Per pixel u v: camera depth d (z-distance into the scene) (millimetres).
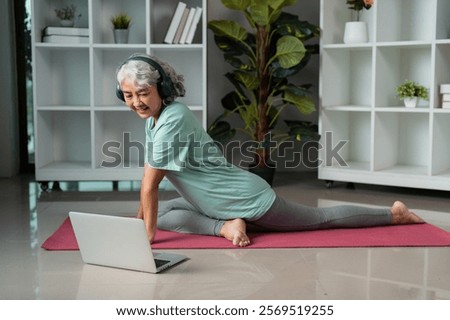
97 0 4340
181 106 2727
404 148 4504
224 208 2883
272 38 4402
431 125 3918
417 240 2820
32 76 4547
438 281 2273
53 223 3238
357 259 2555
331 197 3965
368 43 4090
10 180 4664
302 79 4902
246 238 2754
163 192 4184
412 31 4371
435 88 3916
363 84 4590
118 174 4277
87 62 4633
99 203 3775
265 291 2174
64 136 4707
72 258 2586
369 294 2141
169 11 4594
